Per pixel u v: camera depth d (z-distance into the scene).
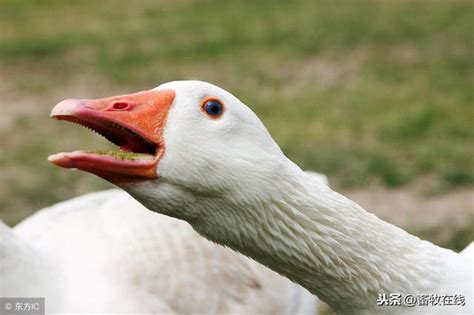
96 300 4.86
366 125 10.98
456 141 10.36
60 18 17.95
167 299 5.14
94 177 9.72
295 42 15.03
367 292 3.90
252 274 5.58
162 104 3.60
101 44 15.73
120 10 18.47
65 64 14.65
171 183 3.58
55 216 5.76
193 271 5.32
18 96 13.16
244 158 3.59
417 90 12.33
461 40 14.67
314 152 9.99
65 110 3.52
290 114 11.53
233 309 5.39
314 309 6.09
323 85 12.91
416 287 3.93
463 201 8.81
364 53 14.30
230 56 14.59
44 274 4.84
